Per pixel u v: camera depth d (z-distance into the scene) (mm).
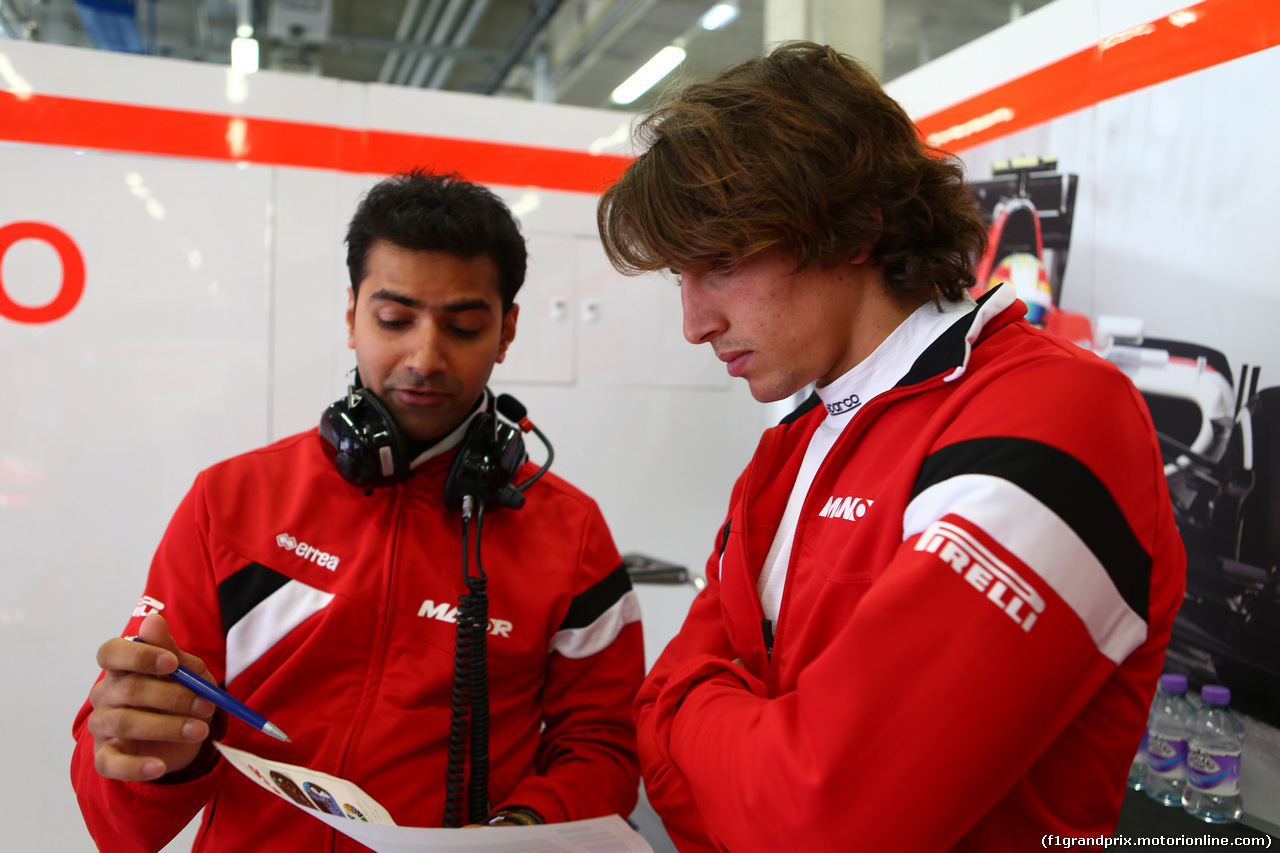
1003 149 1783
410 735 890
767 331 688
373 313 910
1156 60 1426
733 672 706
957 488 553
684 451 2775
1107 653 542
